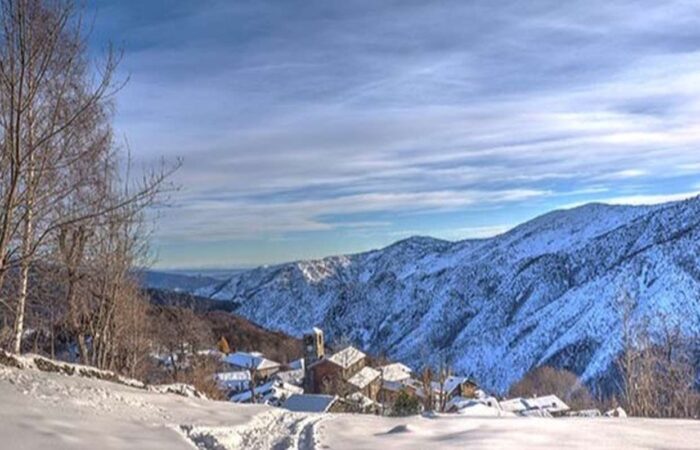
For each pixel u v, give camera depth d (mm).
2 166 10594
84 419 8250
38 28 9938
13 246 11297
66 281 14656
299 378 61688
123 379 12367
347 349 55531
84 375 11633
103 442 7473
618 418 13164
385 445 9219
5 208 10211
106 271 18391
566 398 64250
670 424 11695
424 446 9125
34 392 9055
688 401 28141
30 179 10734
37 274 13516
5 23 9727
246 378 53062
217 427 9461
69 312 16516
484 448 8914
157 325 33969
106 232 17922
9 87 9773
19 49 9789
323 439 9578
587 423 11711
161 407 10336
